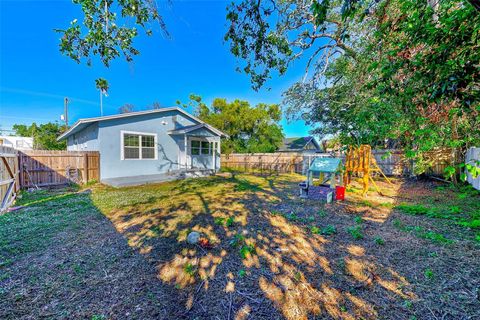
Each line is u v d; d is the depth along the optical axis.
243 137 19.52
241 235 3.39
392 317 1.69
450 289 1.99
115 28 2.60
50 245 3.10
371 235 3.32
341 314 1.74
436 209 4.52
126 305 1.90
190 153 12.30
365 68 4.18
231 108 18.52
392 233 3.37
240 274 2.34
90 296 2.02
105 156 9.18
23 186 7.47
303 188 6.12
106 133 9.20
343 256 2.68
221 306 1.88
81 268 2.49
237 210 4.87
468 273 2.21
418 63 2.16
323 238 3.26
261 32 3.25
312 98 8.38
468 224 3.49
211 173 12.70
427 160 7.36
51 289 2.12
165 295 2.03
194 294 2.04
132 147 10.01
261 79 4.00
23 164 7.50
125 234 3.51
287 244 3.07
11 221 4.16
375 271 2.33
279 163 14.09
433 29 2.02
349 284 2.12
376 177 9.60
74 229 3.73
